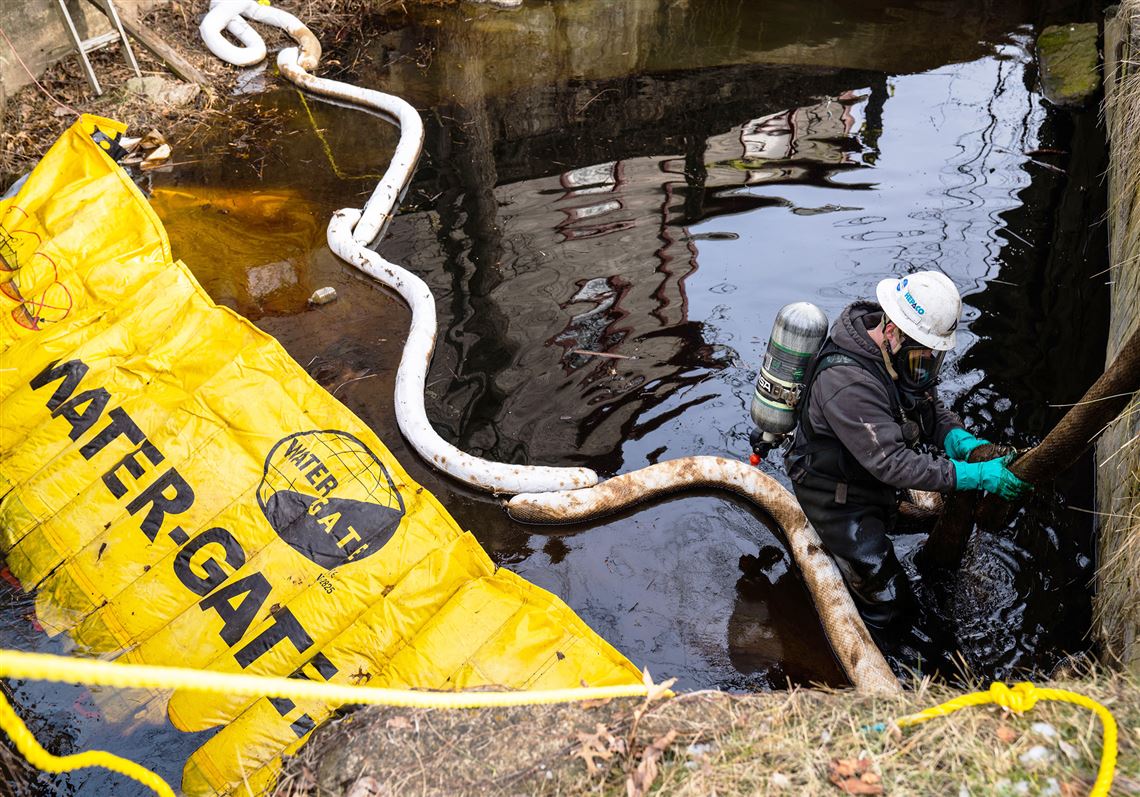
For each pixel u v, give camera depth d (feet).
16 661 5.29
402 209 22.49
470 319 18.57
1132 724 7.64
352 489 12.89
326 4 32.91
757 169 23.09
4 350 14.34
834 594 12.67
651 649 12.57
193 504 12.84
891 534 14.05
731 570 13.75
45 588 12.42
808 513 12.33
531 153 24.63
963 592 12.87
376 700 7.30
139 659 11.66
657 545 14.19
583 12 33.40
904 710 8.20
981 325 17.49
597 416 16.30
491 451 15.64
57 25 26.32
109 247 15.42
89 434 13.52
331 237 20.93
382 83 28.89
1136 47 19.56
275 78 29.12
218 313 14.55
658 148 24.44
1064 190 21.58
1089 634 12.09
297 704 11.13
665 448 15.67
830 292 18.63
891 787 7.36
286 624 11.84
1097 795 6.82
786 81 27.61
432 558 12.34
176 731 11.10
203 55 29.45
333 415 13.62
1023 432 15.08
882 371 10.94
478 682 11.02
